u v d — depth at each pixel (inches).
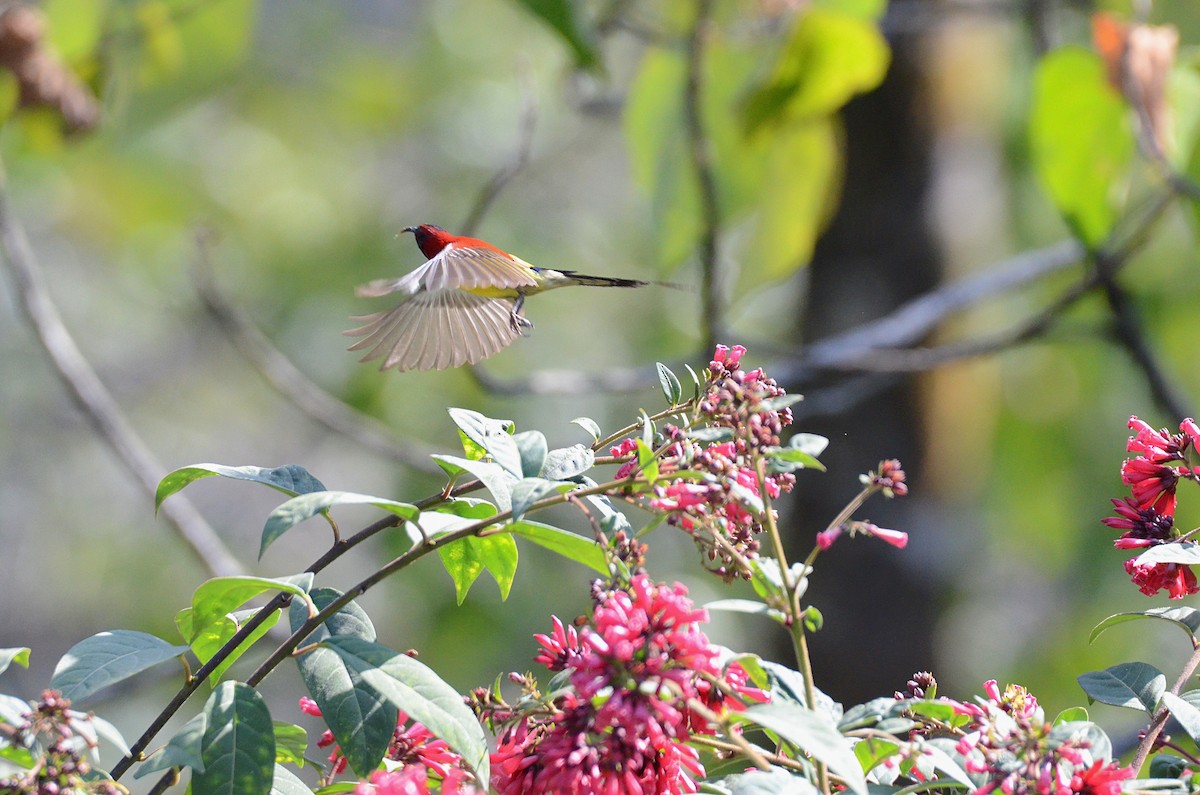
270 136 727.7
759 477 140.3
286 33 755.4
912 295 456.8
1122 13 403.5
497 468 149.1
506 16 767.7
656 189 387.9
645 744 130.7
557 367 650.2
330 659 140.0
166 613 695.7
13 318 723.4
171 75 445.7
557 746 132.5
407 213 722.8
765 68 368.5
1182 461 169.6
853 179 461.1
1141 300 577.9
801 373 389.4
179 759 131.0
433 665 568.7
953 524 452.1
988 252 486.6
